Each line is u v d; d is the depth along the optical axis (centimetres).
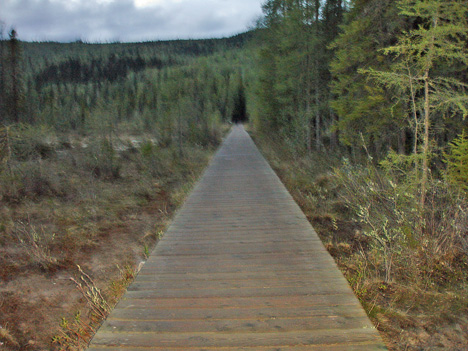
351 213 751
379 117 921
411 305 361
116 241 709
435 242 475
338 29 1531
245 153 1995
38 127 1752
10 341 387
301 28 1557
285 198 825
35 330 410
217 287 372
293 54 1605
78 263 605
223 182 1076
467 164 508
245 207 745
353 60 1013
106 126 1709
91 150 1439
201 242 523
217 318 309
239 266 429
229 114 7888
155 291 366
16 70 2127
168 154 1756
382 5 915
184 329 292
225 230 582
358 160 1052
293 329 289
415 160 539
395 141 1031
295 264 432
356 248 569
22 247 653
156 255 473
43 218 822
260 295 351
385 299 377
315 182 1054
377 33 963
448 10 540
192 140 2186
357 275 436
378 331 302
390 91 888
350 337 277
